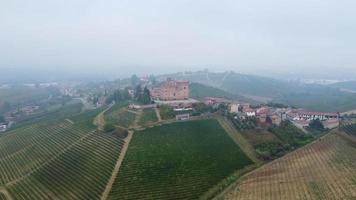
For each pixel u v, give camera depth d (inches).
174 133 7357.3
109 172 5762.8
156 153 6368.1
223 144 7017.7
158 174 5698.8
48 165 6781.5
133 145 6658.5
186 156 6343.5
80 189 5516.7
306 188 4877.0
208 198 5027.1
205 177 5698.8
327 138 7539.4
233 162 6289.4
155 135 7194.9
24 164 7155.5
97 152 6688.0
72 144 7460.6
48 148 7672.2
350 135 7652.6
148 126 7805.1
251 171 5994.1
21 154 7815.0
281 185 5113.2
